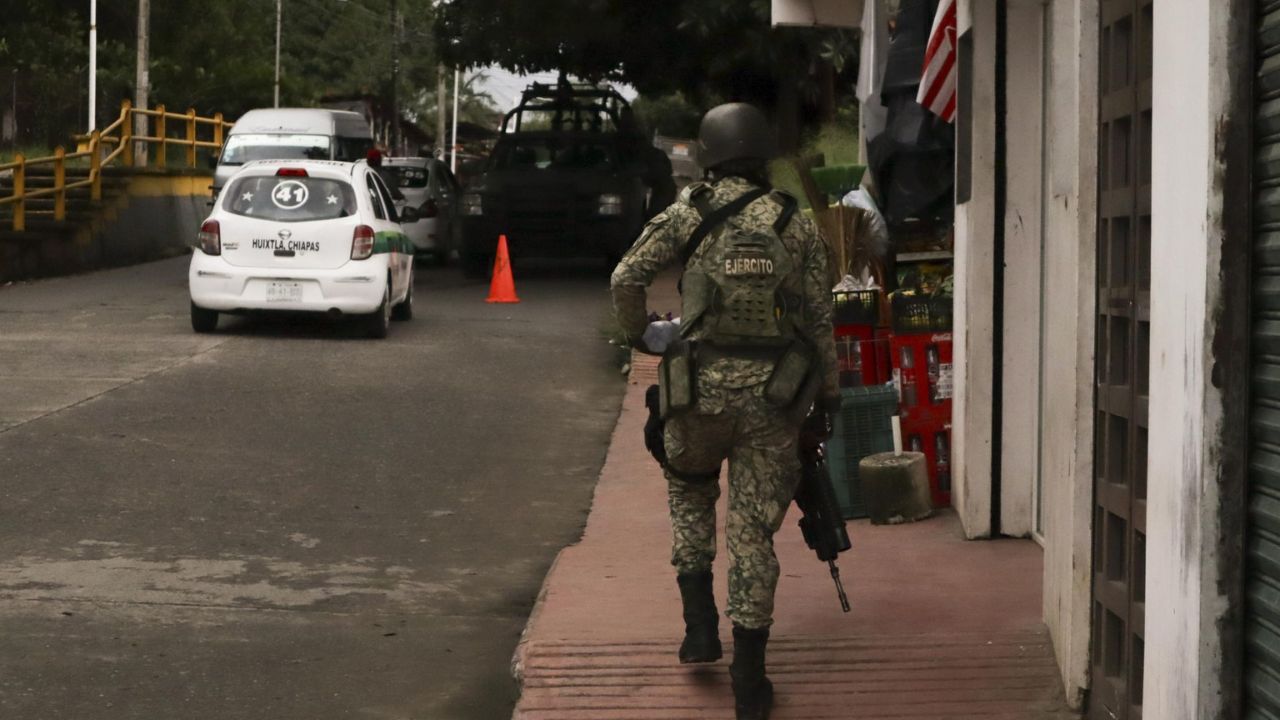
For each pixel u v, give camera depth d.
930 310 10.79
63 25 68.50
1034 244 9.55
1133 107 5.65
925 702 6.79
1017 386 9.65
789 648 7.44
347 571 9.98
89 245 33.97
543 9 33.34
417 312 24.84
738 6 28.61
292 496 12.09
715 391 6.45
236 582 9.62
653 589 8.69
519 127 34.59
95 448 13.54
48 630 8.48
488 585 9.77
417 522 11.41
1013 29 9.45
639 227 32.28
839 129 25.83
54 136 50.41
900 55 13.73
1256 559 4.63
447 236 35.50
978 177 9.57
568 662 7.36
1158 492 5.12
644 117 64.94
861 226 12.58
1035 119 9.50
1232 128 4.63
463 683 7.85
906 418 10.76
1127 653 5.83
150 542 10.52
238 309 20.95
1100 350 6.18
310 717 7.30
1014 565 9.01
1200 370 4.73
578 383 18.09
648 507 11.41
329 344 20.66
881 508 10.22
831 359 6.73
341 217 20.89
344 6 122.81
